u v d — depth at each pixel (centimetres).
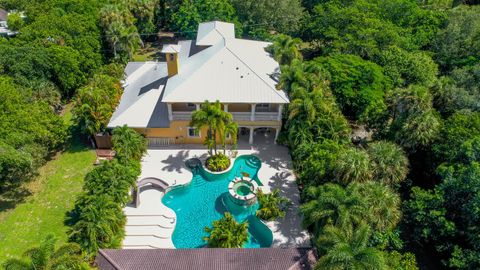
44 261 2367
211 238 3098
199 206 3775
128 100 4719
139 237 3375
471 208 2720
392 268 2673
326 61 4978
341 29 6019
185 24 6575
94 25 5931
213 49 4784
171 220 3547
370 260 2352
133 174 3575
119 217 3150
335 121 3959
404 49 5538
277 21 6838
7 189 3891
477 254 2609
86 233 2888
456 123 3566
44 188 3938
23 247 3300
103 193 3198
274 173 4141
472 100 3919
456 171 3106
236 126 3934
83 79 5416
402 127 3694
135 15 6769
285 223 3528
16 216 3606
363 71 4684
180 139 4519
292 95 4022
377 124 4294
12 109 3838
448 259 2912
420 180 3888
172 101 4075
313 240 3259
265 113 4350
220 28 5316
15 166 3397
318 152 3509
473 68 4475
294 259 2762
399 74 4822
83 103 4250
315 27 6350
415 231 3072
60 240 3353
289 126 4175
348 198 2730
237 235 3112
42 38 5303
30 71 4716
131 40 5900
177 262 2731
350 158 3122
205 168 4153
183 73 4528
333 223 2733
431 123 3547
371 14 6100
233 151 4384
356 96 4509
